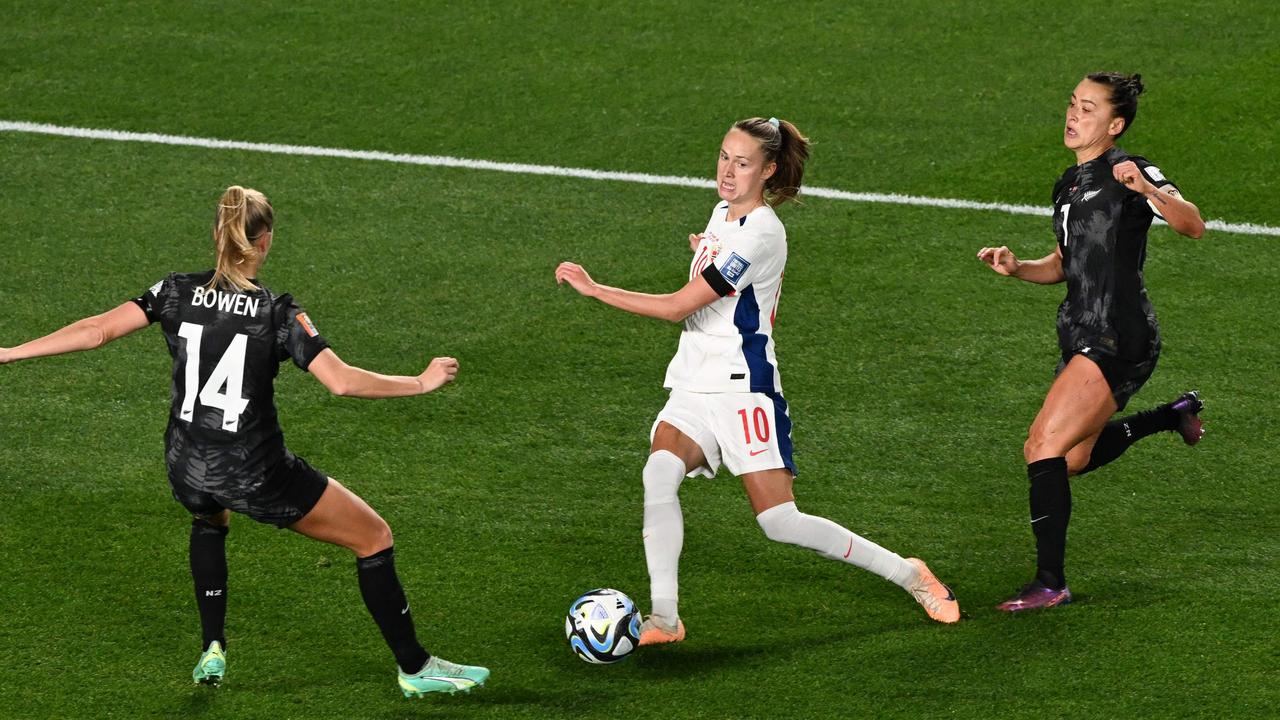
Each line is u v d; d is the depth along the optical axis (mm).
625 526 22844
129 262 31688
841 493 23812
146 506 23047
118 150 36969
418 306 30016
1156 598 20500
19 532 22234
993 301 30156
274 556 21781
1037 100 39375
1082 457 22266
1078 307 20172
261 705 18359
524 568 21688
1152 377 27328
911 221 33625
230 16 44656
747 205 19281
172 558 21672
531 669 19234
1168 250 32188
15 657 19250
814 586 21266
